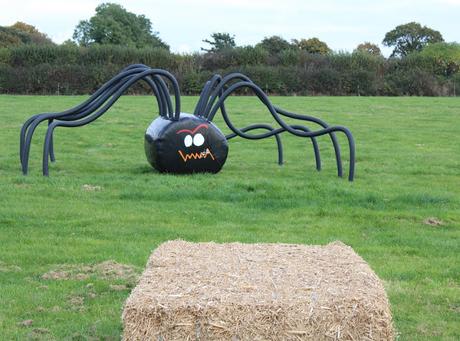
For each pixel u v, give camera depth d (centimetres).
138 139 1925
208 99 1345
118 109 2725
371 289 485
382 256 824
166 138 1265
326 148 1805
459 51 4272
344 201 1101
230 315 453
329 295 470
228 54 4109
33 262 763
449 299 676
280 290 479
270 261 545
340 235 916
